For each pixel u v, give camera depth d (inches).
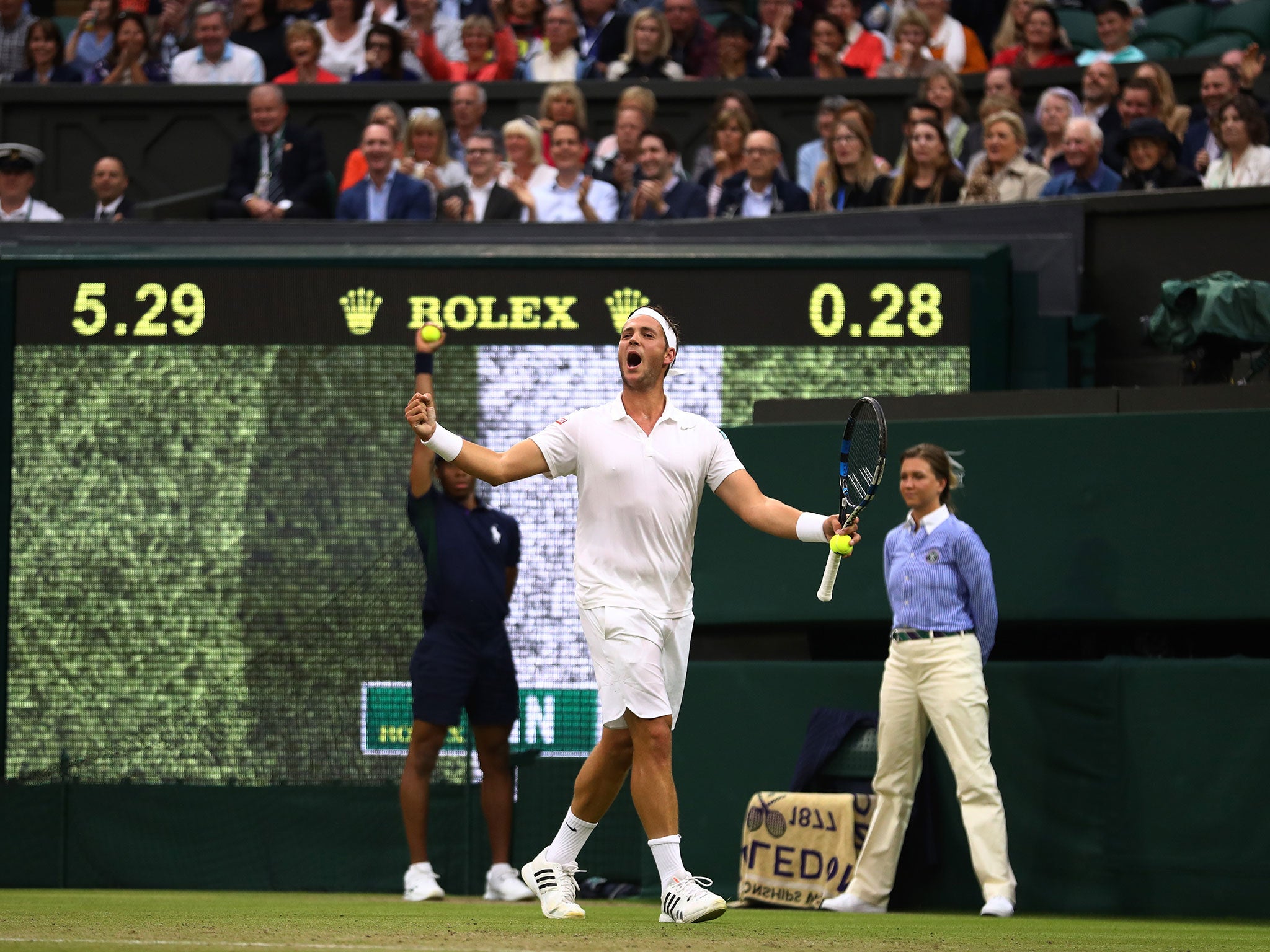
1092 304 700.7
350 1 977.5
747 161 791.7
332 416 660.1
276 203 807.1
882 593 542.9
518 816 606.2
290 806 629.3
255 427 660.7
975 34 956.0
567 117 840.3
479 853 609.3
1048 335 684.7
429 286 664.4
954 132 818.2
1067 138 751.7
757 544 558.3
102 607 655.1
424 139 825.5
